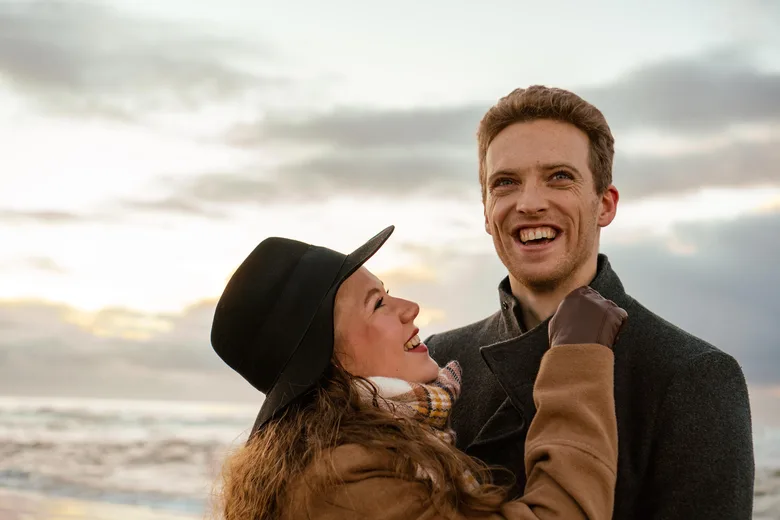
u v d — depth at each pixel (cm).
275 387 228
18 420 2408
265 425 225
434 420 228
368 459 200
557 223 235
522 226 238
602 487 192
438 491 196
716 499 200
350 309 232
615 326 213
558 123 237
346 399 218
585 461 192
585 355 205
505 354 241
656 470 212
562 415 201
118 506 1202
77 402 3550
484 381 266
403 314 242
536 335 238
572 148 235
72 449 1836
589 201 238
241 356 236
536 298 248
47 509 1148
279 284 234
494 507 196
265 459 215
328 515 196
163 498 1285
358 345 232
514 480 232
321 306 225
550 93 240
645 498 214
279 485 207
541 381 210
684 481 205
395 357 235
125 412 2681
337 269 232
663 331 229
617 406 222
